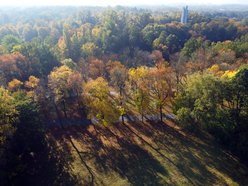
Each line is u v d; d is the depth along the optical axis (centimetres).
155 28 14825
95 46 11725
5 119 5397
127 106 8338
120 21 15725
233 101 6700
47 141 6756
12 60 8506
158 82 7438
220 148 6538
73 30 14512
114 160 6141
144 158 6200
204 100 6625
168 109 8325
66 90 7656
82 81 7856
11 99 5953
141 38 13575
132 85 8206
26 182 5412
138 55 11525
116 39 12950
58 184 5403
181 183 5453
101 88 6994
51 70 9344
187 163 6038
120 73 8388
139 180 5544
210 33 16350
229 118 6456
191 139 6894
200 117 6850
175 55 11662
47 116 7681
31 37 16738
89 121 7669
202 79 6769
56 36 16075
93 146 6619
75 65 9819
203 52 10794
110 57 10950
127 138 6950
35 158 6094
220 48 11350
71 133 7138
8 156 5266
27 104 6062
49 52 9831
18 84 7550
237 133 6394
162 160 6138
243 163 6028
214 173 5728
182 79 9094
